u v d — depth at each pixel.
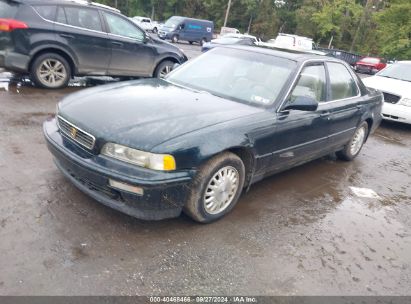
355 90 5.44
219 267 2.89
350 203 4.46
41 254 2.71
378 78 9.27
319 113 4.44
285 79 4.07
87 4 7.60
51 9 7.07
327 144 4.94
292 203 4.17
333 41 48.88
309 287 2.85
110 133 2.97
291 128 4.00
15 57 6.81
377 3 46.94
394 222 4.16
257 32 55.06
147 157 2.87
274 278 2.88
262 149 3.71
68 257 2.72
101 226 3.13
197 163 3.05
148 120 3.14
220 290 2.67
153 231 3.18
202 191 3.22
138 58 8.46
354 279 3.03
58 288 2.44
